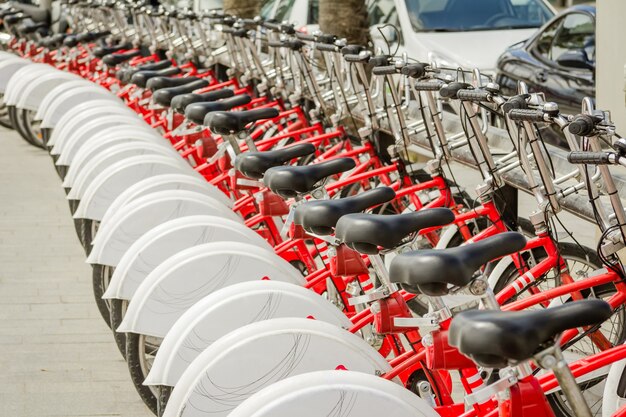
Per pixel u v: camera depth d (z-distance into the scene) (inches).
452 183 223.5
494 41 431.8
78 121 322.0
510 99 156.6
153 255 183.6
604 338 167.3
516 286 170.7
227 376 136.6
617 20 220.4
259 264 171.3
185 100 274.1
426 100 223.3
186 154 289.3
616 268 151.5
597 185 168.6
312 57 297.1
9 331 245.8
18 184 414.0
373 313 144.8
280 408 119.0
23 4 748.6
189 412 136.3
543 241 170.9
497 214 189.8
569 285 151.9
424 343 125.5
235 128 220.1
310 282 180.4
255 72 362.3
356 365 139.3
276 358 137.4
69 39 497.0
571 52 381.4
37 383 214.7
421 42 431.8
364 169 256.4
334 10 394.6
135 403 205.2
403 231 129.2
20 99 410.9
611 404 142.4
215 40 502.3
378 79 248.7
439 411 143.3
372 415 120.6
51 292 276.8
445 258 108.6
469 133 195.5
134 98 378.0
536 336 91.4
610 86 223.9
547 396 166.4
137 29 501.7
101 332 245.6
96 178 235.3
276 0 557.9
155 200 202.1
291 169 166.2
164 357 150.6
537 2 455.2
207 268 169.9
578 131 133.8
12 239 331.3
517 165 184.2
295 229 183.9
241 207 228.2
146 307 168.6
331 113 308.2
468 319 93.3
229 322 151.9
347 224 130.2
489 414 126.4
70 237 334.3
